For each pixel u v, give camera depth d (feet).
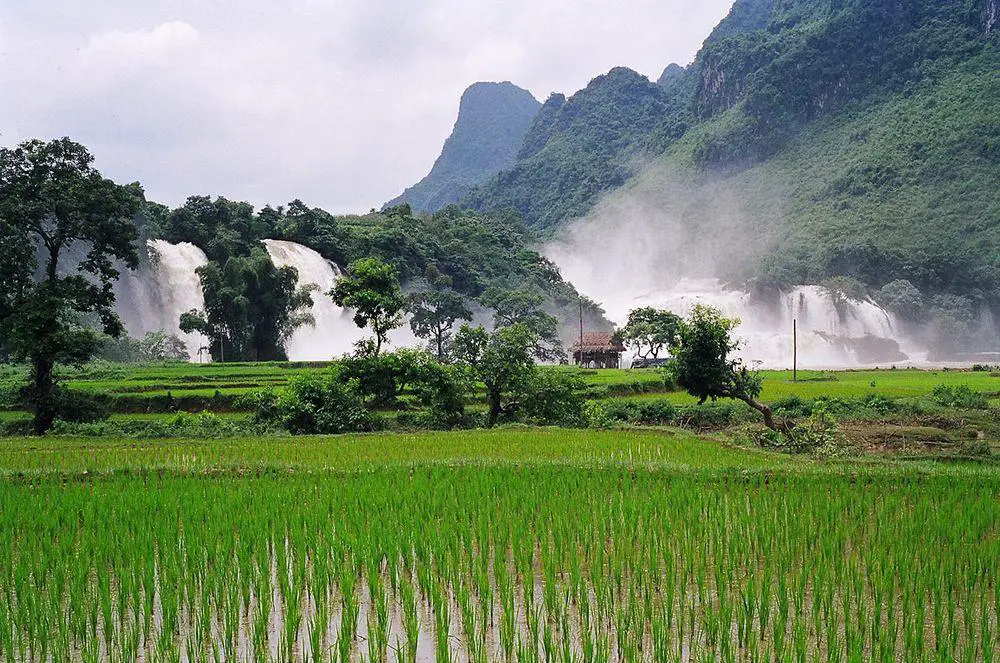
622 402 135.95
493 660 33.83
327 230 392.47
